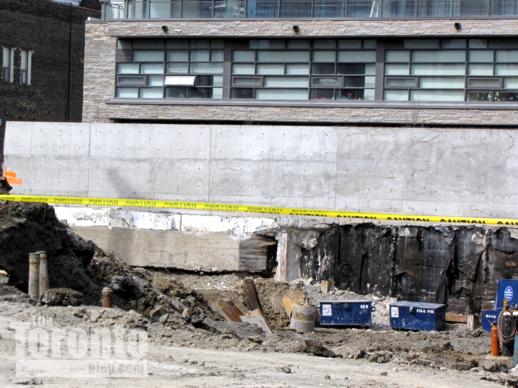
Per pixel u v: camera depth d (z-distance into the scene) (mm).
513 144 40625
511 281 35500
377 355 26156
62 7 74875
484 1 46406
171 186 44438
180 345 24219
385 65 47844
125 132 45062
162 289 33281
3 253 27969
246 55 49625
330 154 42562
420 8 47156
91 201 44531
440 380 22516
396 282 39781
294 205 43000
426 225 39656
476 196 40969
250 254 41531
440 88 47250
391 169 41844
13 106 71125
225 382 19328
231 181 43719
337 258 40469
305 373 21703
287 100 48812
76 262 30000
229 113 49250
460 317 38438
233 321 33312
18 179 46188
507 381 23281
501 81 46562
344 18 47594
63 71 75250
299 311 35562
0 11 69938
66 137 45750
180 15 50281
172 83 50312
